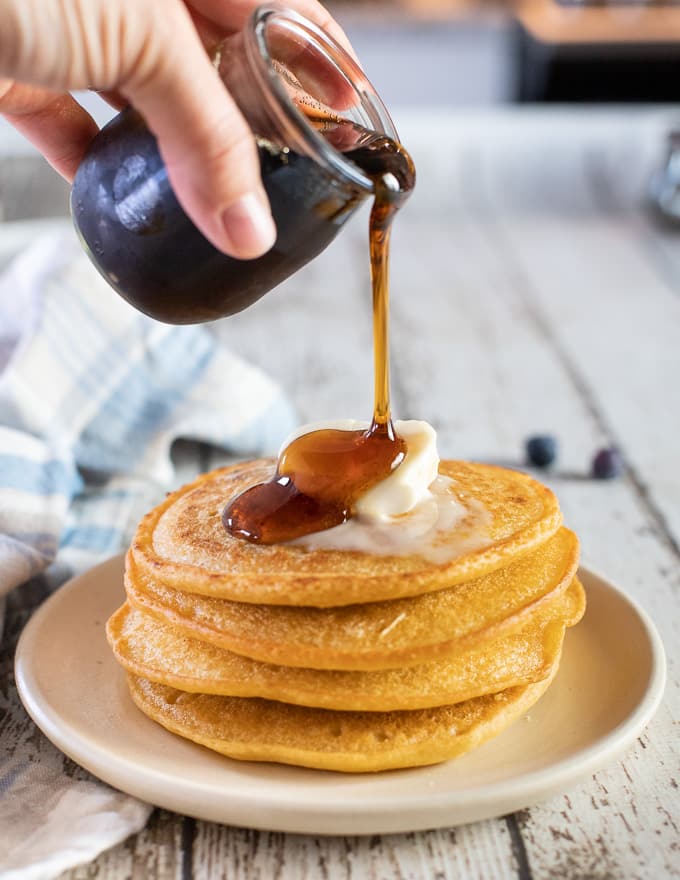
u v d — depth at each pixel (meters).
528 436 0.66
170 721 0.39
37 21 0.34
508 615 0.39
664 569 0.52
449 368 0.77
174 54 0.34
